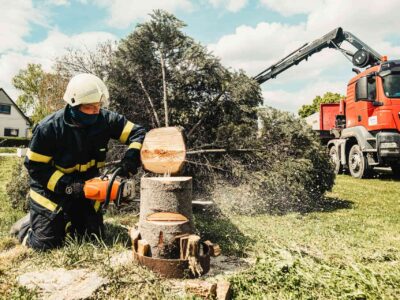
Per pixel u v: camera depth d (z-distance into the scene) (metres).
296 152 5.19
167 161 3.17
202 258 2.63
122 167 3.04
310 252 3.15
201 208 4.80
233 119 5.46
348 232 3.90
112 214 4.52
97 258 2.81
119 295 2.23
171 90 5.70
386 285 2.42
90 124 3.07
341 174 11.62
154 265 2.56
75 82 2.94
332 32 10.76
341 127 11.88
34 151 2.94
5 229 3.74
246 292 2.31
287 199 4.96
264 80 10.57
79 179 3.03
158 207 2.75
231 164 4.93
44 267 2.66
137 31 5.48
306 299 2.23
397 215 5.04
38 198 3.06
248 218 4.39
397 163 9.75
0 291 2.26
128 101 5.56
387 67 9.12
